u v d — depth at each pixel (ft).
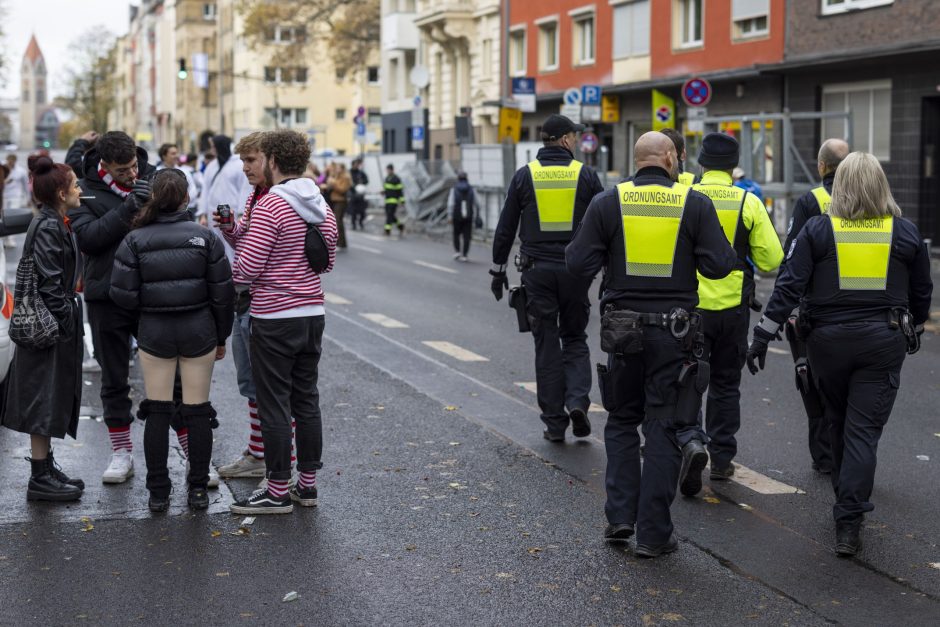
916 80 78.79
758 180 78.13
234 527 20.54
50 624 16.11
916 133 79.05
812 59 84.99
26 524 20.58
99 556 18.93
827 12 85.05
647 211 18.97
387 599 17.12
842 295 19.49
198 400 21.58
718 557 19.08
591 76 119.85
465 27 147.43
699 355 19.13
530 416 29.99
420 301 55.93
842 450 20.43
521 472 24.32
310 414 21.71
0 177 49.01
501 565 18.62
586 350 27.32
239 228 22.29
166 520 20.93
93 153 23.59
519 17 134.62
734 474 24.21
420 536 20.07
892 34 78.89
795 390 33.19
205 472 21.62
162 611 16.61
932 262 73.10
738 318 23.25
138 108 479.82
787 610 16.79
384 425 28.66
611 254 19.26
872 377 19.48
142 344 21.26
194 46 341.00
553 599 17.15
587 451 26.20
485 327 46.88
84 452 25.80
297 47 183.73
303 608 16.75
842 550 19.10
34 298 21.40
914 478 23.99
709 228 18.93
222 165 33.58
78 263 22.65
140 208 22.61
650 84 106.52
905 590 17.67
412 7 175.52
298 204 20.85
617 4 114.11
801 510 21.80
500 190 98.02
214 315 21.65
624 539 19.69
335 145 268.82
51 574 18.06
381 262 77.87
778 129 91.91
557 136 26.73
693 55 102.42
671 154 19.29
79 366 22.08
